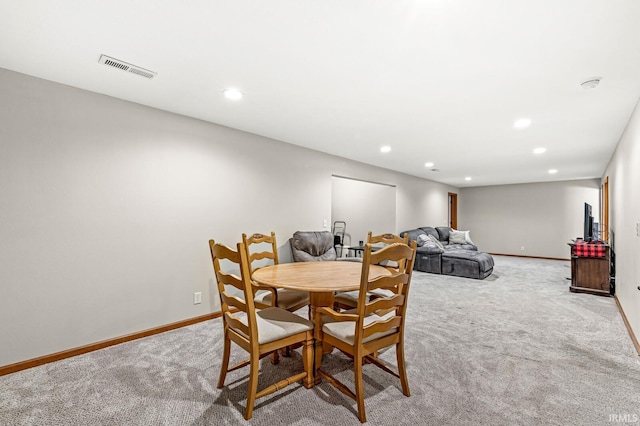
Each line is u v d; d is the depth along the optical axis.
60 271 2.34
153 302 2.84
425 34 1.69
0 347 2.10
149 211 2.82
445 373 2.13
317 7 1.47
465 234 7.56
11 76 2.15
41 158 2.26
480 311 3.53
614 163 4.46
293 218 4.23
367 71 2.14
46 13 1.53
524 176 7.17
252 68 2.11
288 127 3.47
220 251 1.82
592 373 2.13
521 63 2.00
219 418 1.65
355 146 4.36
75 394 1.87
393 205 6.52
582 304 3.82
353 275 2.26
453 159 5.22
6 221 2.12
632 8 1.44
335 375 2.11
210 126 3.29
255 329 1.67
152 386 1.96
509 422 1.63
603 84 2.29
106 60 2.01
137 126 2.75
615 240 4.31
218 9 1.50
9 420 1.63
